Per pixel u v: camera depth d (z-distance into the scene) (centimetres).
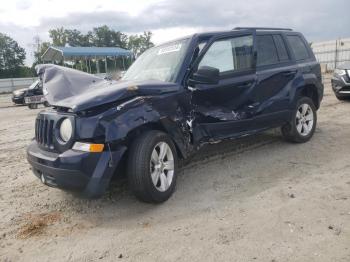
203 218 370
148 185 390
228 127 500
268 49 578
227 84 495
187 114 451
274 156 562
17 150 756
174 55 488
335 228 329
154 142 398
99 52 3325
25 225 386
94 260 310
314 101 666
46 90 443
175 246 321
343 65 1096
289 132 607
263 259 290
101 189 369
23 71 7531
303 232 327
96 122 368
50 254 326
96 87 449
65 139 382
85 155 362
